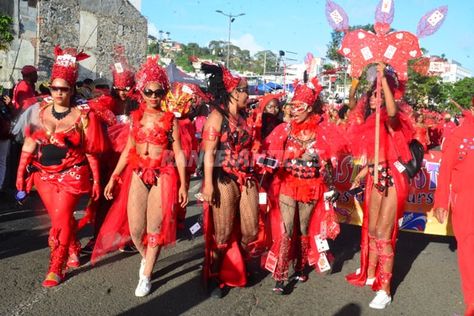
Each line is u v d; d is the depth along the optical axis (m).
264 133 5.86
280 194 4.66
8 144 7.83
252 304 4.38
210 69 4.39
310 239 4.85
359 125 4.66
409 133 4.52
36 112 4.60
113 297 4.39
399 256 5.96
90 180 4.80
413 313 4.32
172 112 4.82
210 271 4.64
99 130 4.63
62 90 4.47
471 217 3.88
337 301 4.52
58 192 4.54
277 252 4.72
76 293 4.44
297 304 4.42
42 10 24.83
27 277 4.78
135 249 5.63
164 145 4.44
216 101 4.39
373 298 4.61
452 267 5.60
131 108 5.84
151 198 4.43
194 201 8.55
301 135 4.57
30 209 7.49
